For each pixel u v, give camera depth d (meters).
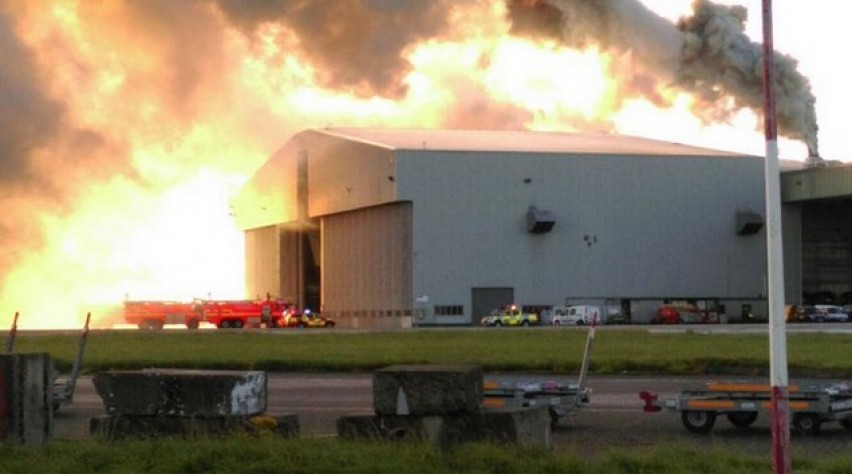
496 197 92.38
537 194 93.19
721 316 96.00
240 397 17.41
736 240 97.00
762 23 13.13
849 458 16.44
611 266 94.50
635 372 36.91
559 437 21.61
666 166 95.94
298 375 37.22
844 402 22.25
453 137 100.56
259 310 96.69
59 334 67.06
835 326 78.88
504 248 92.38
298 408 26.66
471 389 16.31
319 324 97.12
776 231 13.11
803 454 18.47
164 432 17.33
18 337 61.28
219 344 52.41
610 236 94.62
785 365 13.07
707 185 96.62
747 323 93.50
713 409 22.31
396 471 14.41
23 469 15.02
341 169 97.94
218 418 17.28
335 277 101.25
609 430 22.73
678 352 42.41
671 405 22.77
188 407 17.34
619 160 94.94
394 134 101.00
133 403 17.50
